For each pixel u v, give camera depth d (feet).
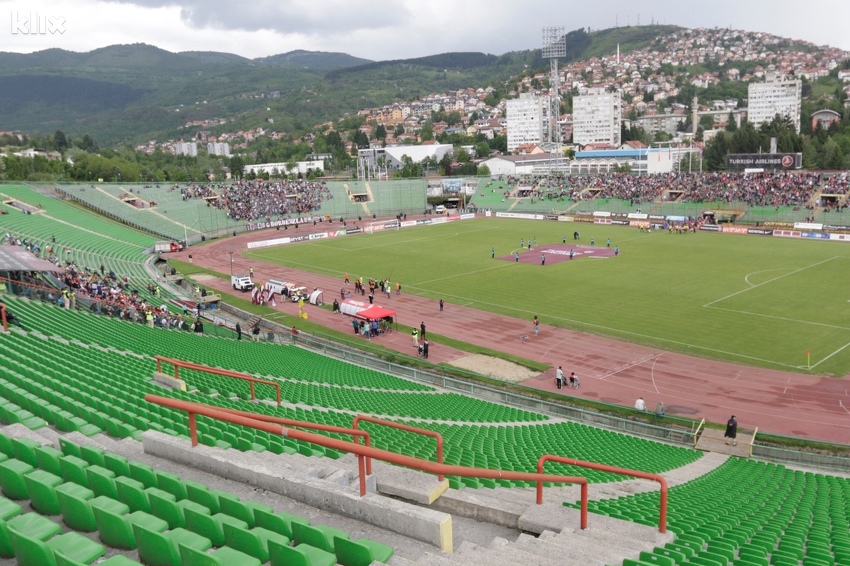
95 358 95.61
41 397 60.54
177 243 355.77
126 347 114.32
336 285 264.31
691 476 91.66
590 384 153.48
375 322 194.70
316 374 134.82
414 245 360.07
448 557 32.94
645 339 183.21
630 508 60.39
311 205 478.59
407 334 196.65
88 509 32.58
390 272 286.87
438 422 104.99
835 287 233.14
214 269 303.07
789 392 143.74
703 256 302.66
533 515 45.32
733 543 47.96
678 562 39.19
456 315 215.31
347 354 172.04
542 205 485.15
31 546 26.78
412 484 44.34
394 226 436.35
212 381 100.17
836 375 151.94
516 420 120.26
